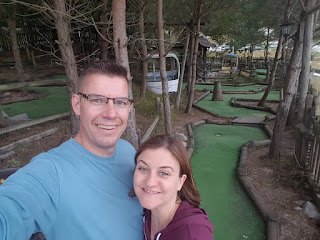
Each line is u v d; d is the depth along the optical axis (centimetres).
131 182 132
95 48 1279
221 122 815
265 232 330
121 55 425
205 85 1656
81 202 107
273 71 979
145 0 785
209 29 1363
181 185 121
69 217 104
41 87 1075
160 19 522
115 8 404
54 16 431
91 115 115
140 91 983
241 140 669
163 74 557
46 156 111
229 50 2505
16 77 1159
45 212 97
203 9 890
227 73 1992
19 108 766
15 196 88
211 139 680
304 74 525
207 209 383
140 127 680
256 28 1678
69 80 476
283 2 926
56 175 104
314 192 383
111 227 113
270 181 445
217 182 462
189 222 105
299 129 461
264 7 1041
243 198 409
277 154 519
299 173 438
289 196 400
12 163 433
